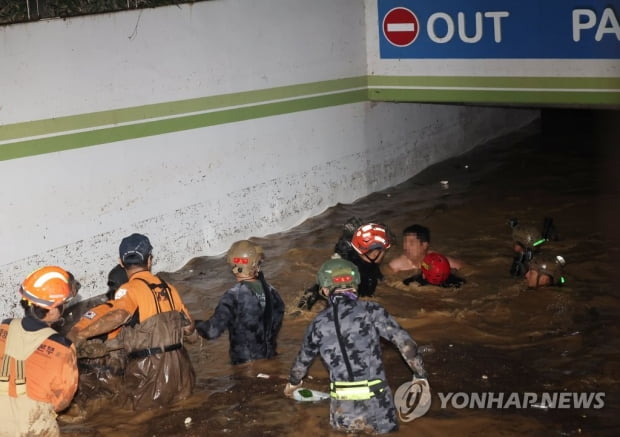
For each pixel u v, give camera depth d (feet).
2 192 27.30
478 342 25.22
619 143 51.70
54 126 28.60
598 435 19.71
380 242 27.68
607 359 23.67
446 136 48.96
